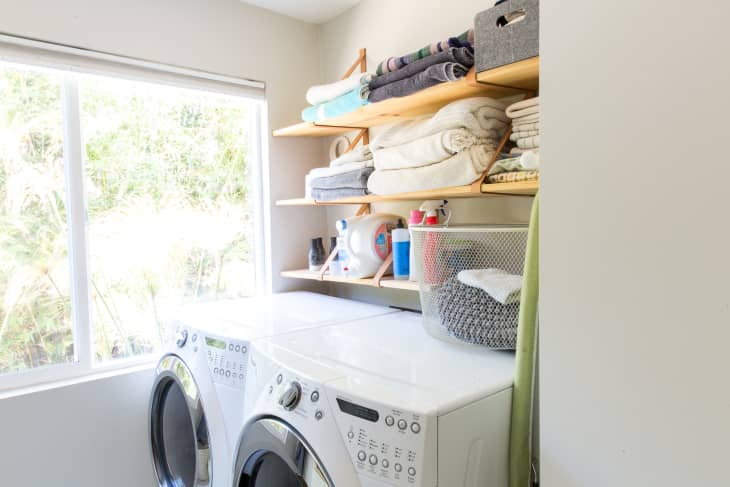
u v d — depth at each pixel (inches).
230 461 53.3
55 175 69.3
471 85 52.3
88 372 71.2
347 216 90.5
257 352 49.9
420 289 52.6
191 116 82.3
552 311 31.5
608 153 28.2
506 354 47.0
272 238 88.4
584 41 29.0
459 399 35.0
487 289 43.6
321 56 93.2
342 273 74.7
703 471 25.0
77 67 67.6
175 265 80.8
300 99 90.8
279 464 46.8
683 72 24.9
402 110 66.2
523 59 45.2
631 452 27.9
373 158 64.7
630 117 27.1
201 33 78.2
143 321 77.7
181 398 66.1
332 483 36.3
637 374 27.5
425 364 43.9
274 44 86.9
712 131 24.0
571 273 30.3
